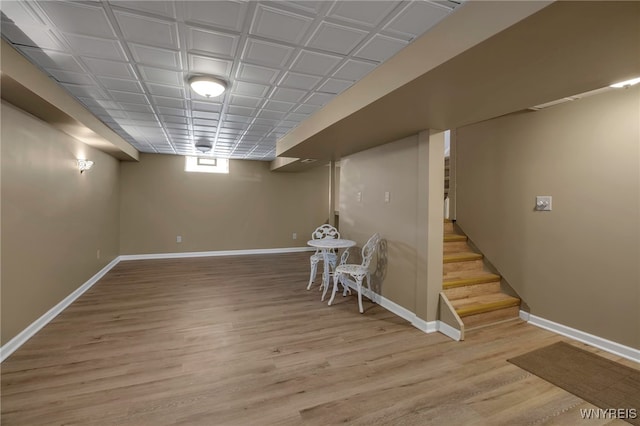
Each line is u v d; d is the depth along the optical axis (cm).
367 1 148
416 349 257
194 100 301
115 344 262
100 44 195
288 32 179
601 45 138
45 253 303
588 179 266
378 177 382
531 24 122
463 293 324
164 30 178
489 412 180
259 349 256
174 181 656
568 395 196
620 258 247
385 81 207
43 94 237
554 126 291
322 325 308
